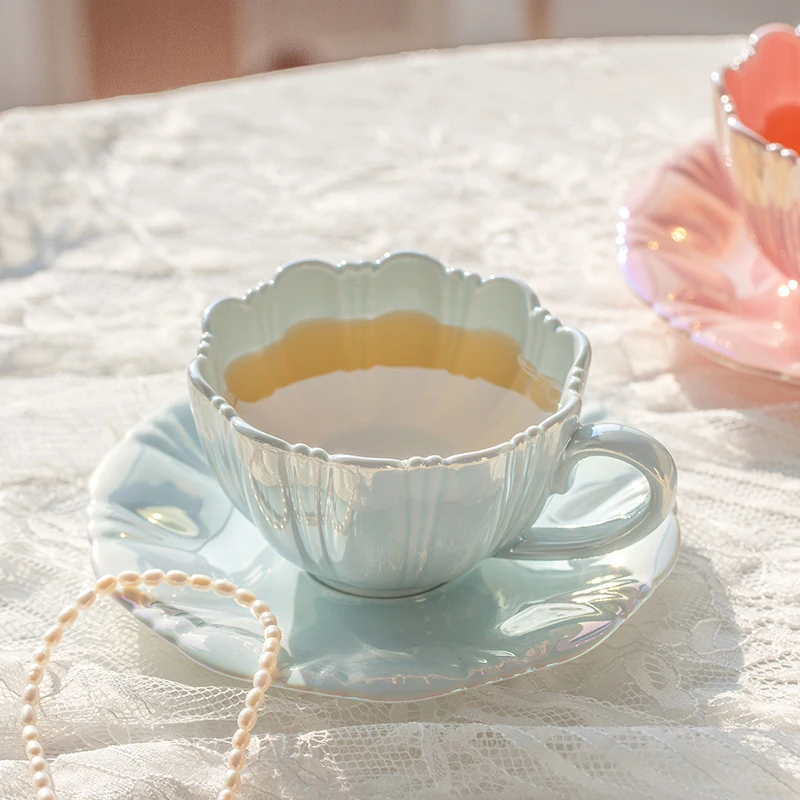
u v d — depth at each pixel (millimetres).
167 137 873
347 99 942
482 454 578
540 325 639
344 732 577
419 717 588
